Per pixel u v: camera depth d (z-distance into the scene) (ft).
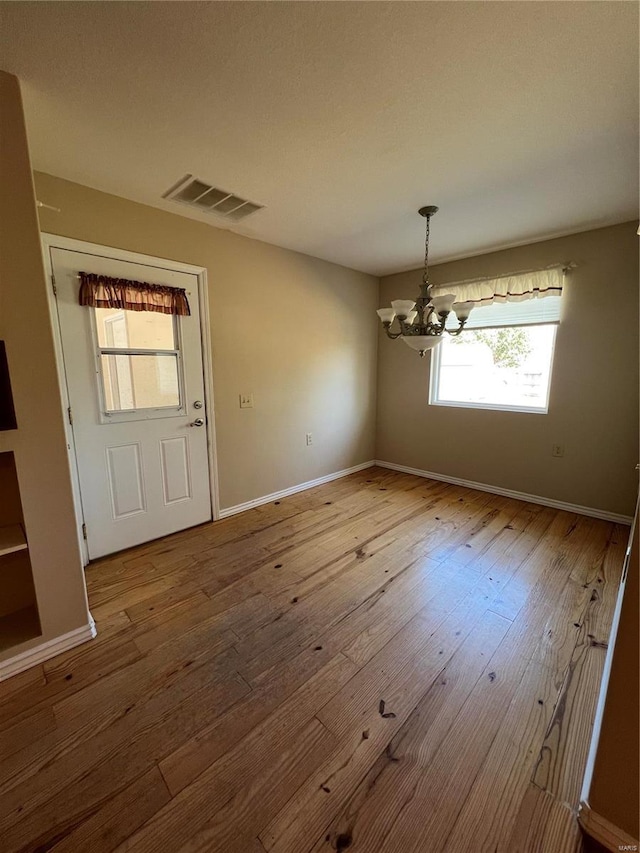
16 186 4.67
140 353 8.28
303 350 12.03
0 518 5.84
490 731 4.36
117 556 8.27
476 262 11.80
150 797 3.67
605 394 9.82
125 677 5.11
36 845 3.31
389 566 7.88
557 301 10.39
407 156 6.32
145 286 8.05
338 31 3.96
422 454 14.17
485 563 7.97
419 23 3.87
